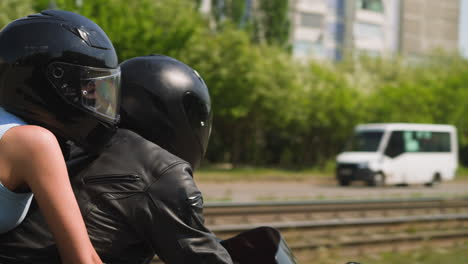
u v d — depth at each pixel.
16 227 1.44
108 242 1.45
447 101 35.16
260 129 35.03
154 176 1.49
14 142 1.33
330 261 8.05
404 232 10.25
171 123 1.73
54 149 1.34
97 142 1.52
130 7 16.25
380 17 59.06
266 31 44.31
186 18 25.09
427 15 64.31
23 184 1.36
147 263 1.63
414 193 20.34
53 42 1.44
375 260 8.23
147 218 1.45
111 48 1.54
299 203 11.62
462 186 26.50
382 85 38.16
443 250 9.17
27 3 16.06
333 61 48.59
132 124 1.73
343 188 21.67
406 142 24.05
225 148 35.50
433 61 48.97
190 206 1.46
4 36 1.47
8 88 1.46
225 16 41.59
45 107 1.45
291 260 1.78
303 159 36.69
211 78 27.16
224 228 8.52
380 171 22.89
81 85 1.46
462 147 39.69
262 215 10.70
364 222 10.05
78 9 14.83
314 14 53.94
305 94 32.44
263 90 29.91
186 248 1.43
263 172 28.33
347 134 34.00
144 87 1.73
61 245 1.32
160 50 15.57
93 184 1.49
